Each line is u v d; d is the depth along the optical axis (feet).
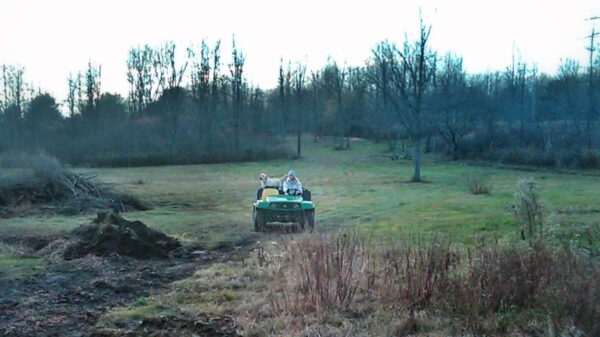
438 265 27.68
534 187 43.16
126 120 222.69
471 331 22.65
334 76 285.64
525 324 22.86
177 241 45.80
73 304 28.71
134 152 193.57
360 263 30.32
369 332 22.84
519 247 28.12
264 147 206.39
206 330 24.12
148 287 32.32
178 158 188.85
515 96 206.28
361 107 275.59
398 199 84.84
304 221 53.36
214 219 65.98
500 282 25.13
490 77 243.40
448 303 25.20
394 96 163.63
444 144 197.26
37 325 25.11
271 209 53.83
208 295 29.73
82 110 219.20
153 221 64.03
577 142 154.30
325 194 96.53
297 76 256.32
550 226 38.04
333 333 22.65
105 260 39.73
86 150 192.95
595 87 160.97
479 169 151.53
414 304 25.45
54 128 215.31
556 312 23.00
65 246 43.09
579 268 25.23
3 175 76.23
